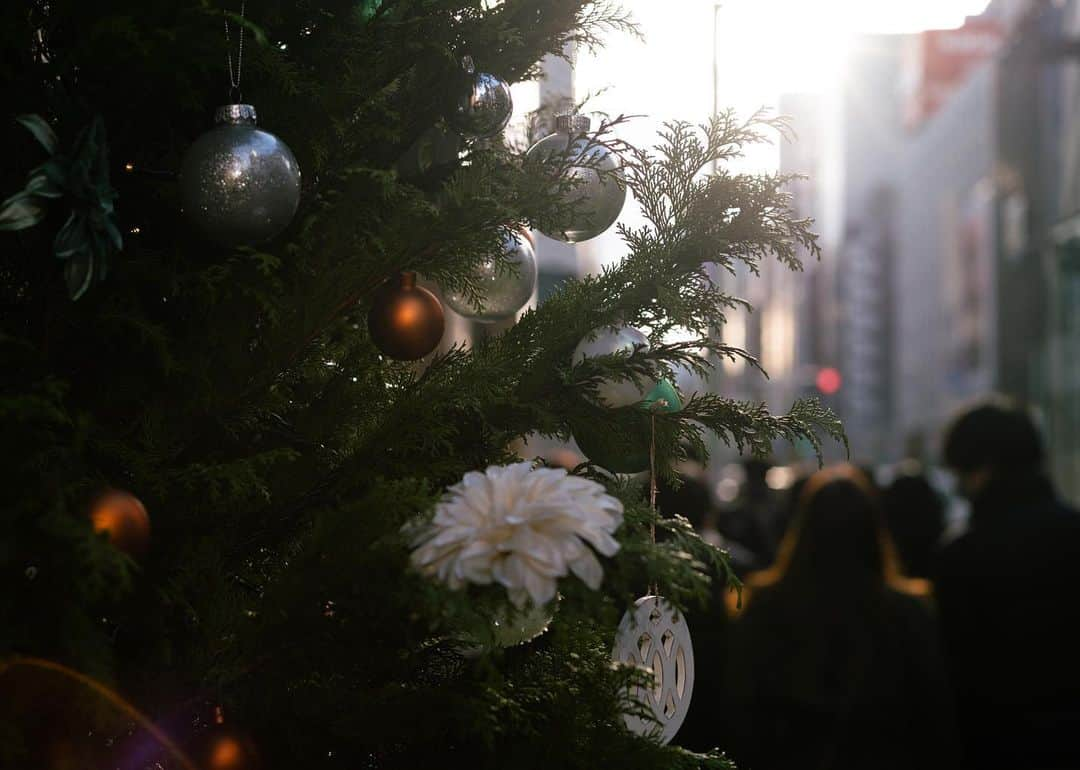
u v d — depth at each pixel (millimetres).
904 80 43562
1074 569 3641
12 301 1331
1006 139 10727
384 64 1421
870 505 3186
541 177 1431
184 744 1305
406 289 1439
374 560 1224
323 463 1435
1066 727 3602
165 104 1355
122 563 1117
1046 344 10852
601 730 1396
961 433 3859
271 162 1297
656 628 1489
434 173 1478
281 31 1421
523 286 1563
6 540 1136
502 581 1180
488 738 1291
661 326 1463
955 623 3729
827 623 3125
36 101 1286
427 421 1374
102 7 1252
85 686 1181
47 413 1150
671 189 1437
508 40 1426
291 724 1354
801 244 1436
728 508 6246
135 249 1377
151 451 1322
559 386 1439
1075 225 10484
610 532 1214
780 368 53062
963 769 3736
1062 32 9688
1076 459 10680
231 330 1360
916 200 42906
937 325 38438
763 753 3129
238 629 1313
